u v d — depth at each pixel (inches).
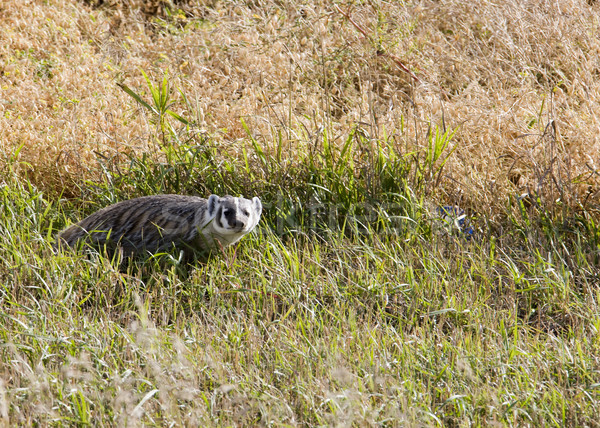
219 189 478.6
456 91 618.8
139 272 386.0
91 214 442.0
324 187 472.4
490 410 276.1
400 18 661.9
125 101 579.2
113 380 281.4
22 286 361.7
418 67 633.0
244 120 542.6
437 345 334.0
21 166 502.6
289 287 381.1
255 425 270.5
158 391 276.1
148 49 677.3
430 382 305.6
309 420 278.1
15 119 540.1
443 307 374.0
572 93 583.5
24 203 440.5
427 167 503.2
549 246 434.0
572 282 402.9
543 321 376.8
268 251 406.0
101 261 390.6
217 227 384.2
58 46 658.2
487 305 374.0
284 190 470.3
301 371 307.0
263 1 712.4
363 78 618.2
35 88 573.6
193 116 553.0
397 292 388.2
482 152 519.5
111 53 666.8
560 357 318.0
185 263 419.5
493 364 314.0
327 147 485.1
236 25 681.6
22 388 273.6
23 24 669.9
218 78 626.2
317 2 690.8
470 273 398.0
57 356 308.2
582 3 699.4
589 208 465.1
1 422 251.9
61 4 725.3
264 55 617.9
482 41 667.4
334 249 419.5
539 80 640.4
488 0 684.1
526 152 476.1
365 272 399.9
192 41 664.4
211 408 275.7
